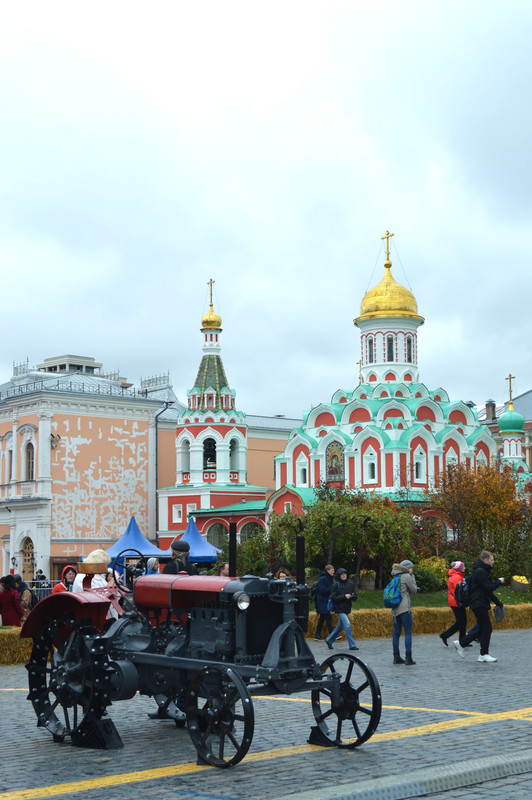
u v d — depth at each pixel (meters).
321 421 66.38
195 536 44.41
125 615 12.84
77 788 9.57
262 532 41.59
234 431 70.12
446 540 50.19
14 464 69.31
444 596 37.28
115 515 70.12
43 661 12.85
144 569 14.07
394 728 12.73
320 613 28.09
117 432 70.88
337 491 45.44
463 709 14.28
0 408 71.00
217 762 10.55
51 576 66.44
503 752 11.05
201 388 70.81
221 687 10.67
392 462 60.22
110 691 12.06
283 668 11.07
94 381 75.44
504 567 45.31
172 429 74.62
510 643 27.14
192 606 12.25
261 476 79.75
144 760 11.02
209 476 69.62
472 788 9.75
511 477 54.66
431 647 26.02
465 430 65.62
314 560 39.31
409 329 66.44
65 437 68.19
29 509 67.69
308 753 11.25
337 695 11.64
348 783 9.67
